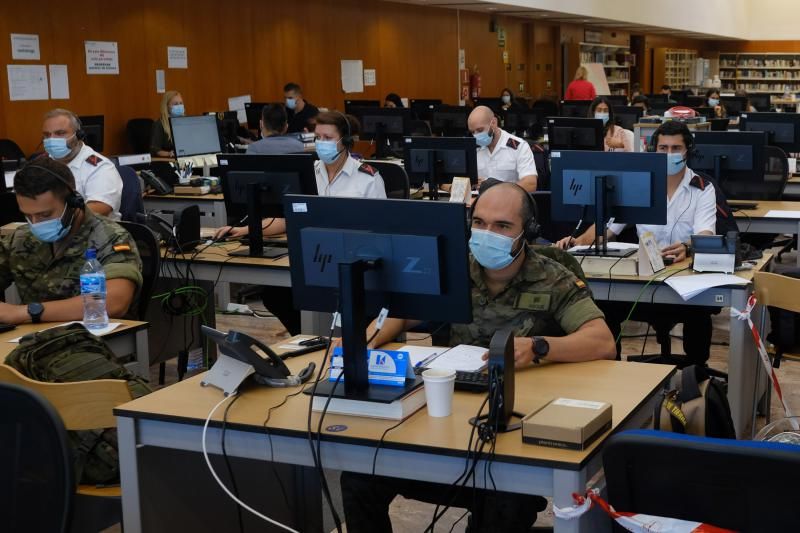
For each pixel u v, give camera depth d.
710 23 23.30
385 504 2.54
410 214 2.27
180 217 4.70
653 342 5.62
